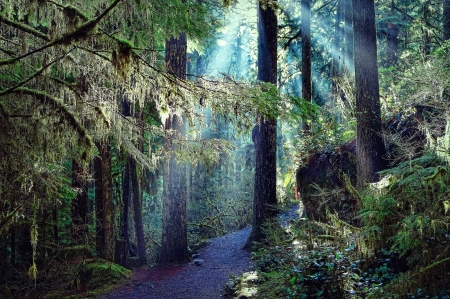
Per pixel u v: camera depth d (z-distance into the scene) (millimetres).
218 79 5391
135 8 5352
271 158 12992
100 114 5414
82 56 5668
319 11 18734
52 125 5008
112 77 5504
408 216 5625
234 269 10984
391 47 18078
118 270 10906
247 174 23375
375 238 6020
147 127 7770
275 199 13070
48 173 5602
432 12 18953
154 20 6438
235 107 5109
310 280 6434
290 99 5504
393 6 18609
